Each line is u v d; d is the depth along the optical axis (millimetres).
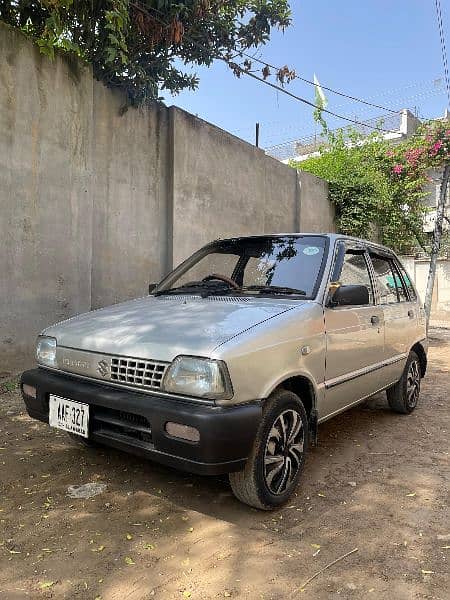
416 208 14992
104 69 6816
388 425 4855
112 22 5664
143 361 2771
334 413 3688
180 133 8109
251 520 2840
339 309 3633
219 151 9062
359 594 2221
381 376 4426
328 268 3684
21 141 5742
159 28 6598
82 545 2535
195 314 3166
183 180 8219
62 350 3209
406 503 3143
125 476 3361
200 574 2328
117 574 2309
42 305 6062
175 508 2949
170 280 4348
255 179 10164
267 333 2871
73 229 6402
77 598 2143
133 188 7512
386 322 4441
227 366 2576
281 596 2191
